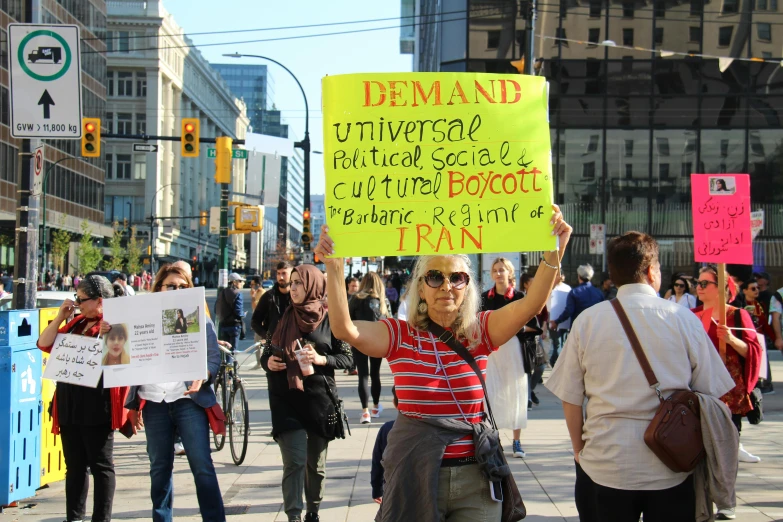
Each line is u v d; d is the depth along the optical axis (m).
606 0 25.69
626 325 3.61
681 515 3.55
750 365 6.38
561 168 25.92
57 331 5.73
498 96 4.00
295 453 5.69
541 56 25.75
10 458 6.44
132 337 5.36
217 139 21.83
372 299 10.58
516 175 3.95
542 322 10.54
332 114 3.96
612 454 3.54
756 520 6.04
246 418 8.00
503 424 8.11
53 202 57.66
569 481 7.25
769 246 25.39
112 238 69.12
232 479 7.55
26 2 9.78
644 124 25.81
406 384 3.65
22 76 8.72
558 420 10.43
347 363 5.87
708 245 6.92
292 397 5.71
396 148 3.95
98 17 67.31
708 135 25.67
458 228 3.90
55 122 8.77
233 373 8.40
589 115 25.86
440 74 3.99
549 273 3.77
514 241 3.90
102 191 72.19
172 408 5.38
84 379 5.55
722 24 25.55
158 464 5.35
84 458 5.78
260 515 6.33
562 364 3.79
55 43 8.73
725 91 25.59
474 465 3.56
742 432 9.67
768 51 25.47
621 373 3.57
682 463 3.46
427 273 3.70
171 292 5.39
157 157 86.44
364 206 3.91
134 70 86.00
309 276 5.83
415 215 3.91
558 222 3.91
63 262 61.88
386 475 3.66
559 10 25.75
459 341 3.73
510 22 25.47
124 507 6.61
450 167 3.95
